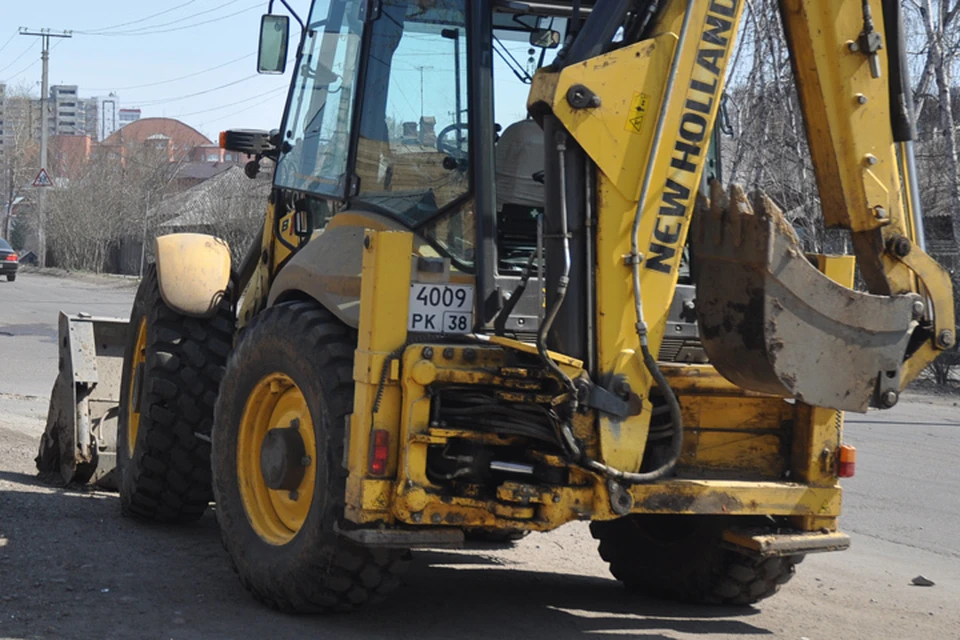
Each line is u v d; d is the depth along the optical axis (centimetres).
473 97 504
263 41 676
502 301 497
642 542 588
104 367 831
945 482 937
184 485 680
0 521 668
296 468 509
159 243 697
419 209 527
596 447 459
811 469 509
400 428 463
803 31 473
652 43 460
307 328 508
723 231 447
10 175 7444
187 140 8288
